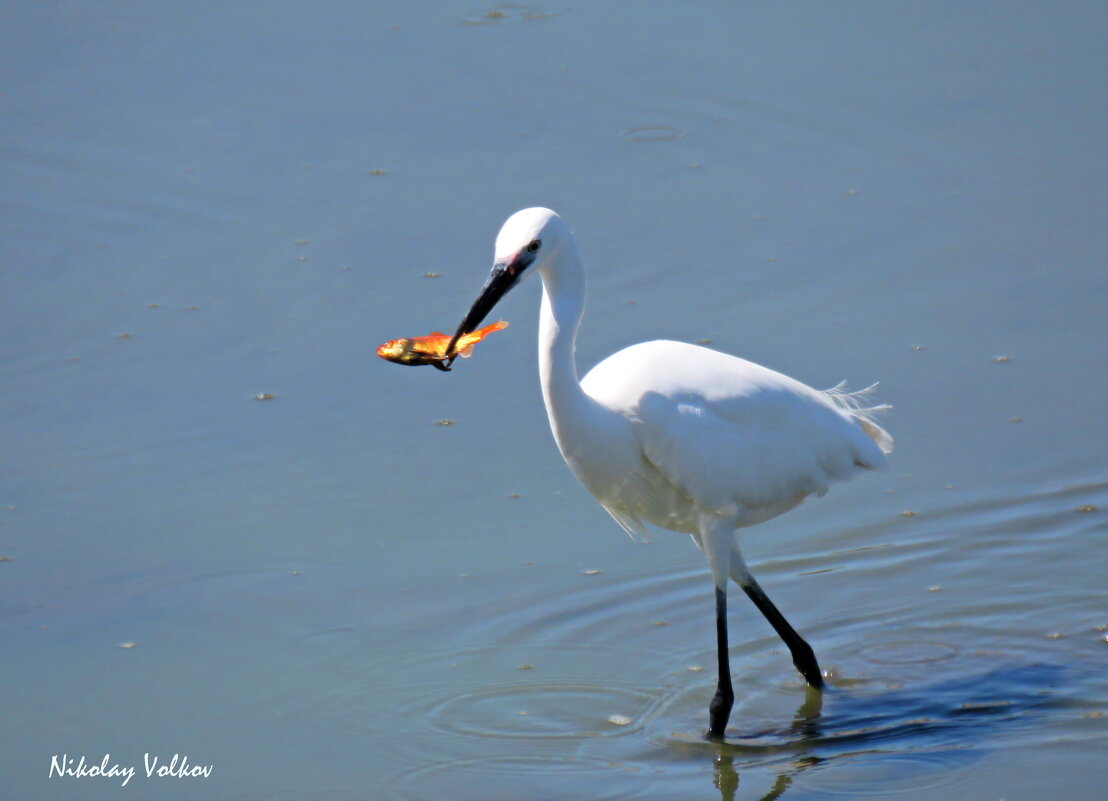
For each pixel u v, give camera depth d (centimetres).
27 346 1329
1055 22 1856
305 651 961
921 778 815
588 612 1016
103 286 1423
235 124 1712
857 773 825
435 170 1605
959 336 1304
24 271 1451
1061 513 1112
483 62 1823
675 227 1484
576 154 1628
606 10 1948
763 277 1400
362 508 1117
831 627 1016
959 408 1220
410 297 1380
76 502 1117
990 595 1039
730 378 920
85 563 1048
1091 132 1614
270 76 1809
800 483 949
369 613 1003
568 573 1055
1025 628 999
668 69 1791
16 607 997
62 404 1246
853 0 1958
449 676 940
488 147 1645
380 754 852
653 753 857
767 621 1027
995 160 1577
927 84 1733
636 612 1020
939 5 1923
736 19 1912
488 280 849
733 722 898
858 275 1400
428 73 1802
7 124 1727
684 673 955
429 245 1464
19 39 1905
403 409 1244
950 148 1605
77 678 925
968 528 1107
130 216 1545
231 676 931
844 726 888
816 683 935
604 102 1725
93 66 1838
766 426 923
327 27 1925
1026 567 1065
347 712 896
